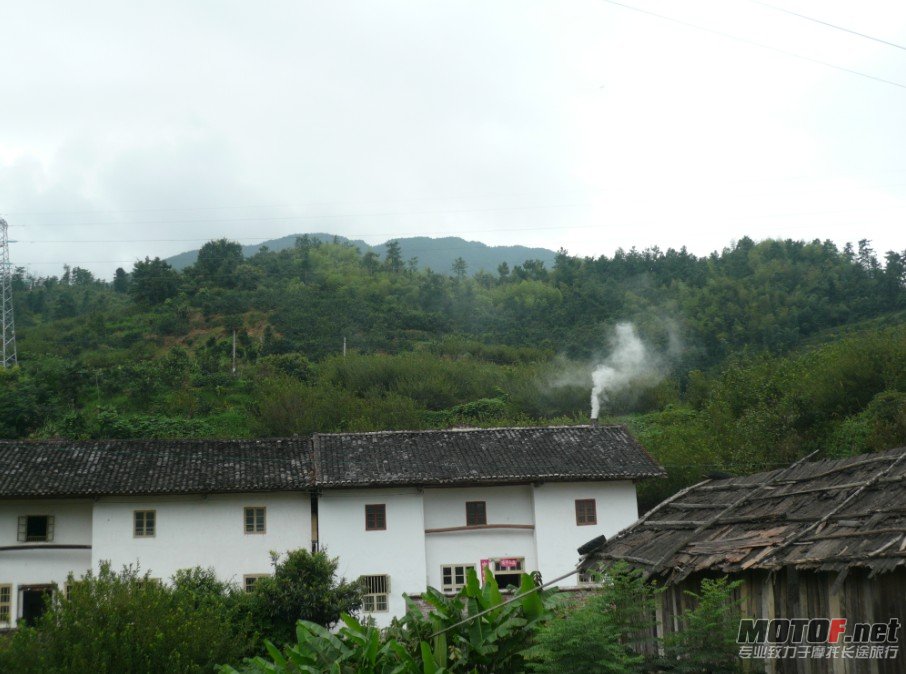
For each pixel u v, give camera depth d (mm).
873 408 27641
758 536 9180
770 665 8562
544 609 10164
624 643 9938
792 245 81250
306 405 38406
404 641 10680
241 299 65000
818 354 35875
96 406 41500
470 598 10477
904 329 33750
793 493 9984
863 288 67500
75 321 64875
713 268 79688
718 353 60844
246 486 23797
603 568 10867
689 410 40375
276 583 19062
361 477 24234
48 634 12594
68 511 23844
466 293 78625
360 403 38438
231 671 11078
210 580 19766
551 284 83312
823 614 7988
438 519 25234
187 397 42281
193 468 24531
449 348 58781
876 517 7934
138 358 53875
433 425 39812
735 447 30016
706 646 8664
